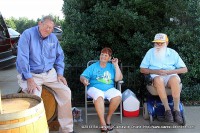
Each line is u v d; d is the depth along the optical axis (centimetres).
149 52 492
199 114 510
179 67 483
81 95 566
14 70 959
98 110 438
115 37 604
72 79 568
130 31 593
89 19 596
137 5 562
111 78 475
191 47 550
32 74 404
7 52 852
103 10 575
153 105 463
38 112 251
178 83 442
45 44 401
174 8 558
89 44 578
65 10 597
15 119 235
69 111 414
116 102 448
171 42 559
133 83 573
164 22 588
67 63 569
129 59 601
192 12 558
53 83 414
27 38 388
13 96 289
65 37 589
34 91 382
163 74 461
